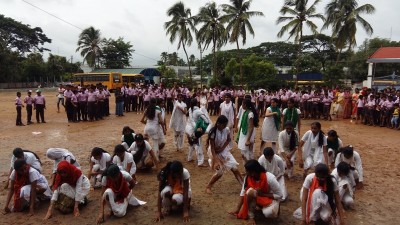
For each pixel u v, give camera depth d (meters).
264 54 68.19
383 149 10.22
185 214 5.11
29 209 5.49
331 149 6.77
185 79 48.38
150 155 7.41
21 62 54.38
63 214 5.34
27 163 5.66
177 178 5.14
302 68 44.78
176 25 37.62
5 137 11.64
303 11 29.91
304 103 17.55
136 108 20.44
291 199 5.96
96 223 5.04
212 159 6.23
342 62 50.31
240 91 18.78
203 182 6.87
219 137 6.12
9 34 61.25
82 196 5.39
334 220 4.75
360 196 6.16
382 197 6.12
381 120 15.12
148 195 6.16
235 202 5.82
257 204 5.02
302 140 6.80
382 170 7.87
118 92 18.12
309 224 4.86
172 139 11.30
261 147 8.07
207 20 36.12
